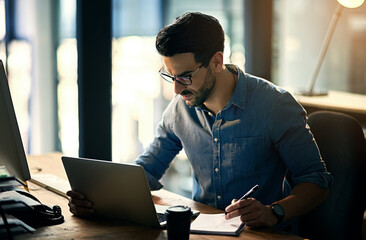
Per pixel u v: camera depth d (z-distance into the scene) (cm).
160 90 436
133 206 154
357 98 345
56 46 503
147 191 148
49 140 514
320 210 190
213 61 168
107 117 325
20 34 498
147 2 431
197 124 190
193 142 191
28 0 497
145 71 436
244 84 182
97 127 323
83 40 315
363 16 427
